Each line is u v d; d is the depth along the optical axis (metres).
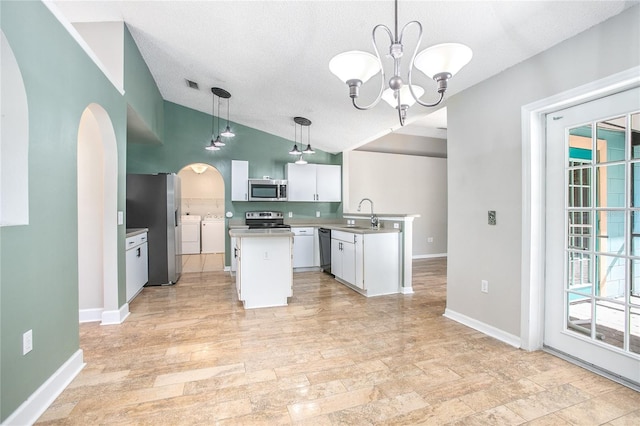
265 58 3.00
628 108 1.77
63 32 1.82
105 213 2.78
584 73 1.86
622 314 1.85
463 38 2.07
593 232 1.98
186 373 1.94
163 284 4.21
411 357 2.16
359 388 1.78
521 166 2.25
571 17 1.75
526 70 2.21
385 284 3.83
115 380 1.86
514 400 1.67
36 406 1.54
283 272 3.36
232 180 5.12
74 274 1.97
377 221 4.30
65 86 1.86
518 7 1.73
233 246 4.84
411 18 1.99
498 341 2.41
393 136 6.63
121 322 2.83
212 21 2.57
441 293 3.88
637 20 1.62
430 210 6.84
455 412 1.57
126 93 2.95
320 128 4.79
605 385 1.80
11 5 1.38
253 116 4.87
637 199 1.77
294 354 2.21
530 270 2.21
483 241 2.58
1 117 1.46
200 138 5.16
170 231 4.24
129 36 3.01
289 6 2.18
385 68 2.63
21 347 1.46
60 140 1.81
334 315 3.04
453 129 2.87
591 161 1.97
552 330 2.22
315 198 5.51
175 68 3.69
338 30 2.31
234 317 2.98
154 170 4.93
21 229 1.47
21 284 1.46
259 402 1.65
